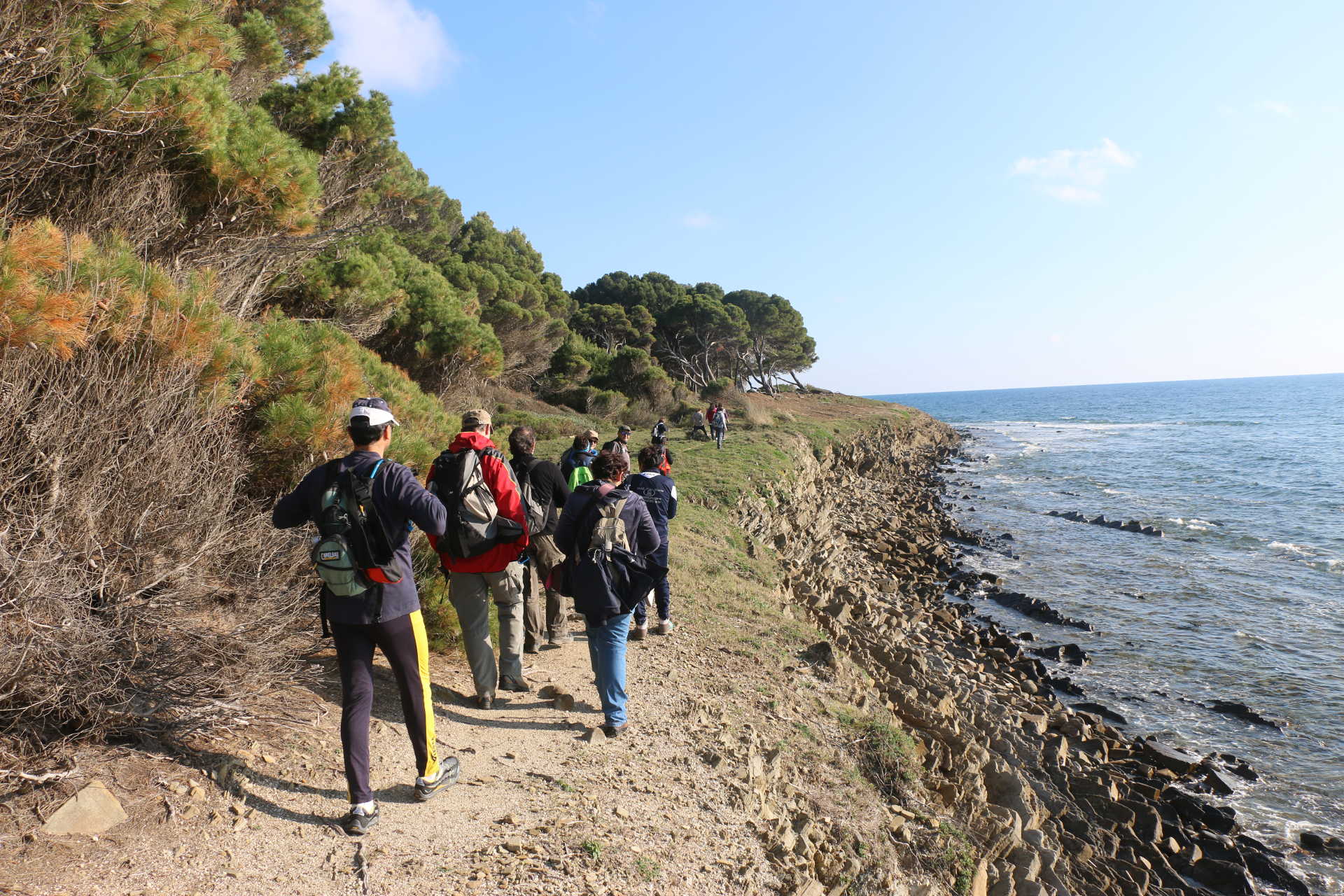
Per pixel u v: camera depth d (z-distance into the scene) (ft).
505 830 11.48
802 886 12.57
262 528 14.05
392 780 12.32
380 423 10.64
